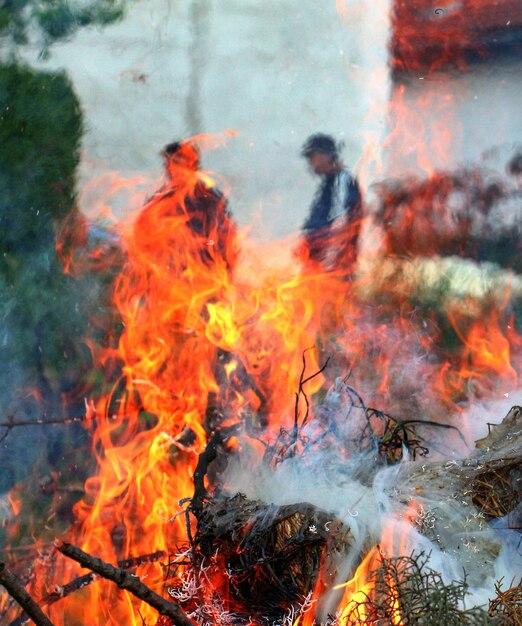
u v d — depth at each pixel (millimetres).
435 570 4344
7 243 9164
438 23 17859
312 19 17172
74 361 8500
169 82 16406
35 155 9773
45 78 10188
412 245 14516
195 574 4586
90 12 14883
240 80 16922
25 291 8742
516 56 18766
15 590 3762
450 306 11164
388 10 17438
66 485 7020
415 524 4539
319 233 13102
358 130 17609
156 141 16047
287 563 4398
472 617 4109
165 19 16250
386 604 4090
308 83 17281
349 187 13281
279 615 4398
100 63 15555
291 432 5281
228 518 4602
